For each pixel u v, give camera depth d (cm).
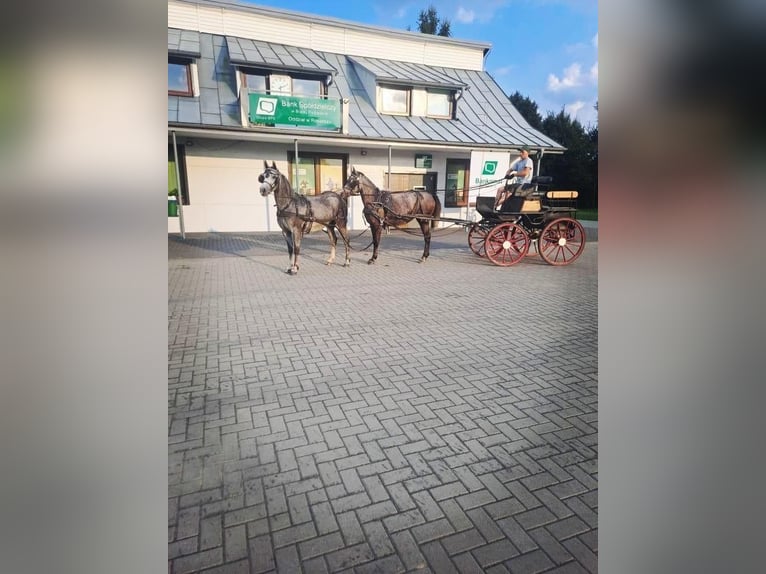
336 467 248
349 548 193
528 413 308
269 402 323
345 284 721
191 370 380
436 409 313
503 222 877
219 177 1303
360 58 1559
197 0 1367
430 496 225
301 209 774
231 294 651
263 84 1304
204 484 234
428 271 834
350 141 1272
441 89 1520
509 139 1475
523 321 526
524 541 197
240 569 183
